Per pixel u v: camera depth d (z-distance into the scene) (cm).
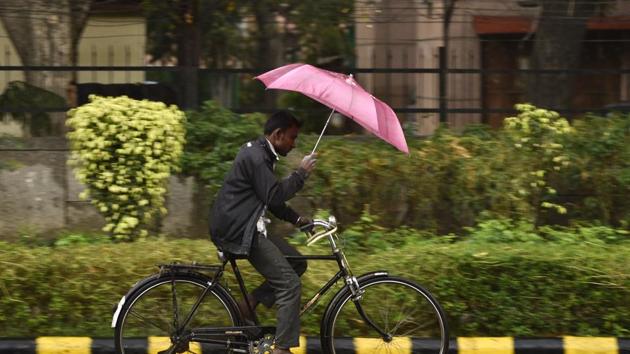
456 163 2547
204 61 2933
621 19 3005
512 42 3041
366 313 1895
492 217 2530
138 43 3048
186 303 1814
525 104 2722
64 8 2975
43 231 2670
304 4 2920
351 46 3033
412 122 2848
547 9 3005
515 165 2547
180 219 2602
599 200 2605
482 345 1969
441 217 2592
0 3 2925
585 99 2930
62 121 2767
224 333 1789
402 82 2902
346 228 2575
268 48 2975
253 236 1717
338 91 1698
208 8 2886
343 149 2578
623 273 2012
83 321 2047
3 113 2759
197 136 2606
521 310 2042
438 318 1892
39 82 2783
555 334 2050
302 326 2016
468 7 3006
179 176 2594
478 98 2902
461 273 2034
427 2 2891
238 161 1728
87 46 3089
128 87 2809
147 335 1894
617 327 2038
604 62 3064
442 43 2905
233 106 2872
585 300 2031
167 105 2814
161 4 2852
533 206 2586
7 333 2031
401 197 2562
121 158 2384
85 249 2144
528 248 2123
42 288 2031
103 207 2402
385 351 1917
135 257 2081
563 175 2606
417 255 2095
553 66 3047
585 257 2048
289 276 1745
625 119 2664
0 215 2662
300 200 2591
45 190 2681
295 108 2912
